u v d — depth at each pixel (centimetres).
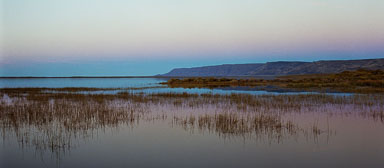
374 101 1827
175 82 6097
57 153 766
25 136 946
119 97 2325
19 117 1276
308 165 668
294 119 1233
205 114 1388
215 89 3512
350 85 3481
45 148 811
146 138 921
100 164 681
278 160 704
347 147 805
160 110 1549
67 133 991
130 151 782
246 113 1414
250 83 4781
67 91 3319
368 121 1179
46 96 2462
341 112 1420
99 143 862
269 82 4909
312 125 1102
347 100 1906
